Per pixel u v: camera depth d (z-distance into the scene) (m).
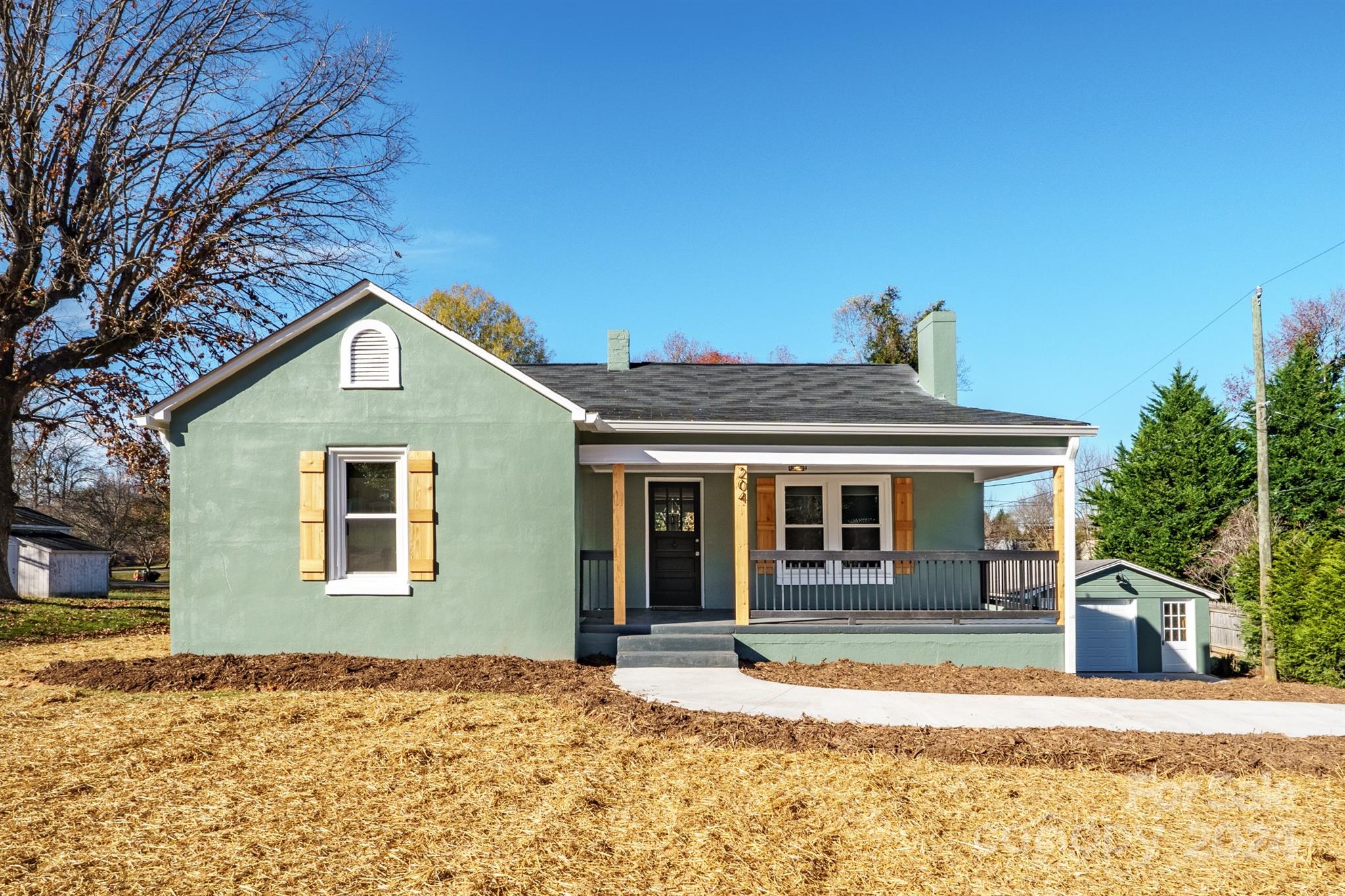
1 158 18.95
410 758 6.97
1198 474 27.05
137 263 19.33
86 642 14.80
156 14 19.84
